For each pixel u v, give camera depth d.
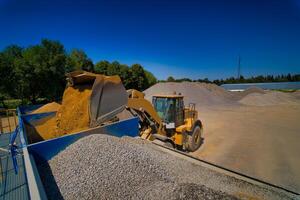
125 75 36.72
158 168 2.98
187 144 7.40
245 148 8.12
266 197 2.48
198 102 24.25
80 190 2.43
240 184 2.77
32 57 18.84
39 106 9.05
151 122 5.78
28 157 2.41
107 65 36.47
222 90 31.83
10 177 3.26
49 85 19.25
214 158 7.02
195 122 7.76
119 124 4.19
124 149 3.17
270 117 15.58
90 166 2.79
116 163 2.86
